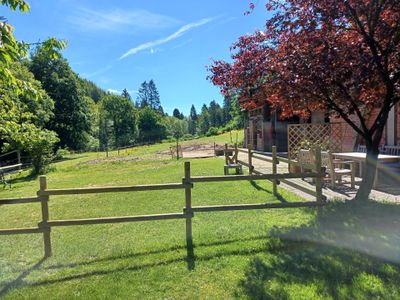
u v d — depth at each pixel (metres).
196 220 5.03
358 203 4.99
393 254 3.25
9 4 2.97
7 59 2.82
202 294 2.71
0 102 6.30
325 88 4.54
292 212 5.11
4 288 3.04
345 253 3.34
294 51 4.41
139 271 3.24
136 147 40.56
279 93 4.77
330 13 4.21
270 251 3.55
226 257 3.46
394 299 2.44
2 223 5.93
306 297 2.54
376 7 4.20
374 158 5.09
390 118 8.66
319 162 4.46
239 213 5.30
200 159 17.75
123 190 3.86
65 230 5.02
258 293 2.65
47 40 3.63
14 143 15.78
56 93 33.56
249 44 4.99
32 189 11.01
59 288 2.98
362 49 4.23
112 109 63.84
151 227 4.89
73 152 33.72
